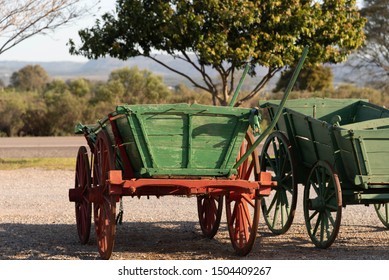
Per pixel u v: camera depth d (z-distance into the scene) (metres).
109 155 9.63
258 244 11.17
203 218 11.87
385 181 10.10
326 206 10.69
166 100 46.62
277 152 12.35
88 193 10.67
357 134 9.97
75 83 59.62
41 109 41.38
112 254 10.30
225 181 9.45
